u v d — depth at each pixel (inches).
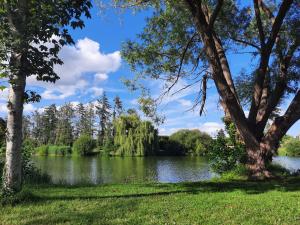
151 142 2928.2
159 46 787.4
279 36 728.3
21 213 344.2
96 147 3521.2
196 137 3085.6
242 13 770.2
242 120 671.8
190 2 627.2
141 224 304.0
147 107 797.9
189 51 800.9
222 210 355.6
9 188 390.6
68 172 1466.5
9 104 388.5
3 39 350.6
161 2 690.2
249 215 335.6
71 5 362.9
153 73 799.1
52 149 3383.4
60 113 4384.8
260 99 711.1
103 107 4010.8
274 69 783.7
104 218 324.5
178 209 358.9
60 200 409.7
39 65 369.7
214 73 651.5
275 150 677.9
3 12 354.0
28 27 356.2
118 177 1229.1
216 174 822.5
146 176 1263.5
